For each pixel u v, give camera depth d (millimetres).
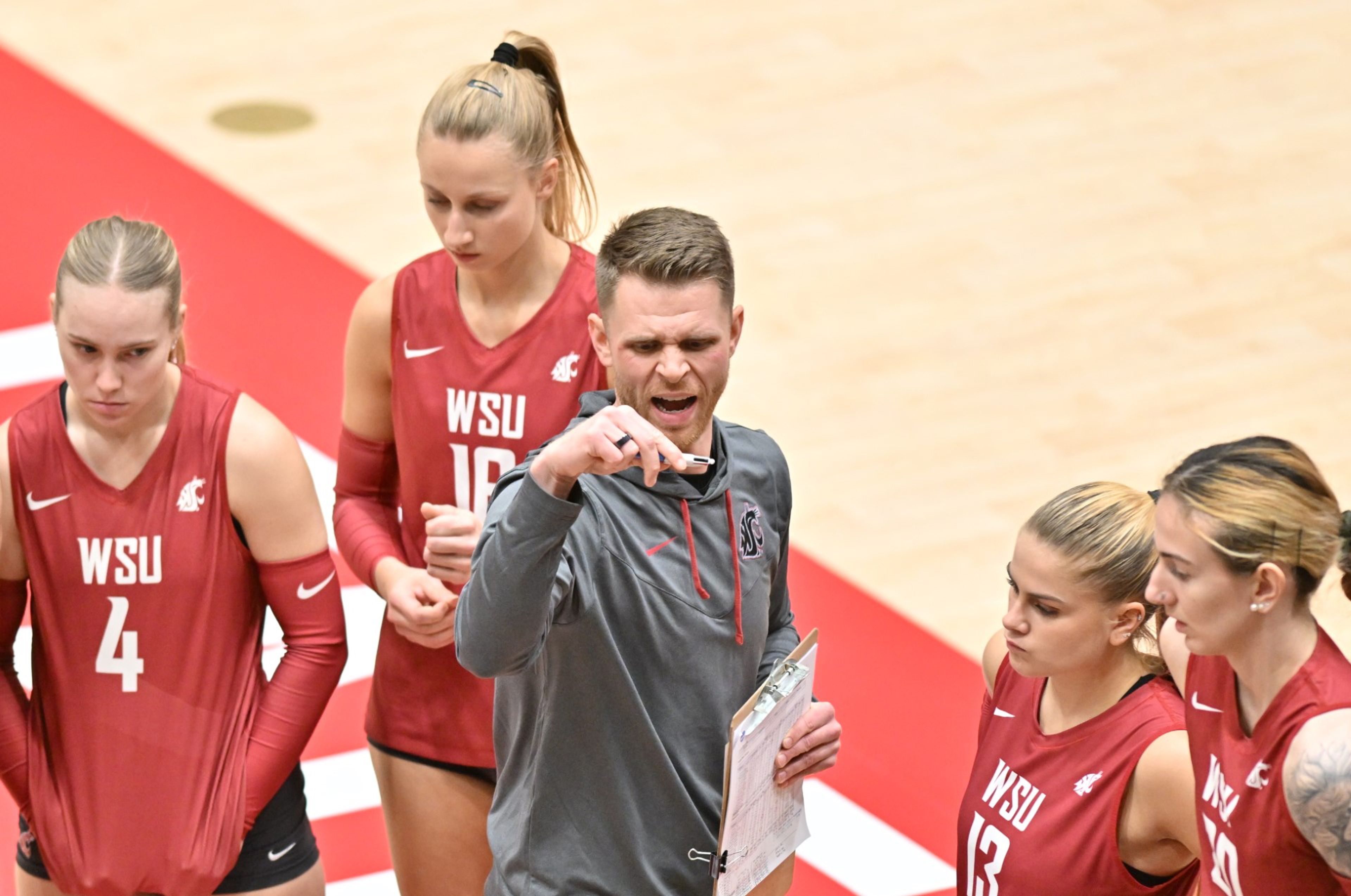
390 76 33031
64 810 12320
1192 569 8594
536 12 35906
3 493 11922
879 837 17281
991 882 10680
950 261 27922
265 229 27453
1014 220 29047
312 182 29078
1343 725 8320
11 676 12539
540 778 10117
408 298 13383
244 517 12117
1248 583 8469
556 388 13297
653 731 9922
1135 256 28109
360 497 14039
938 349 25750
